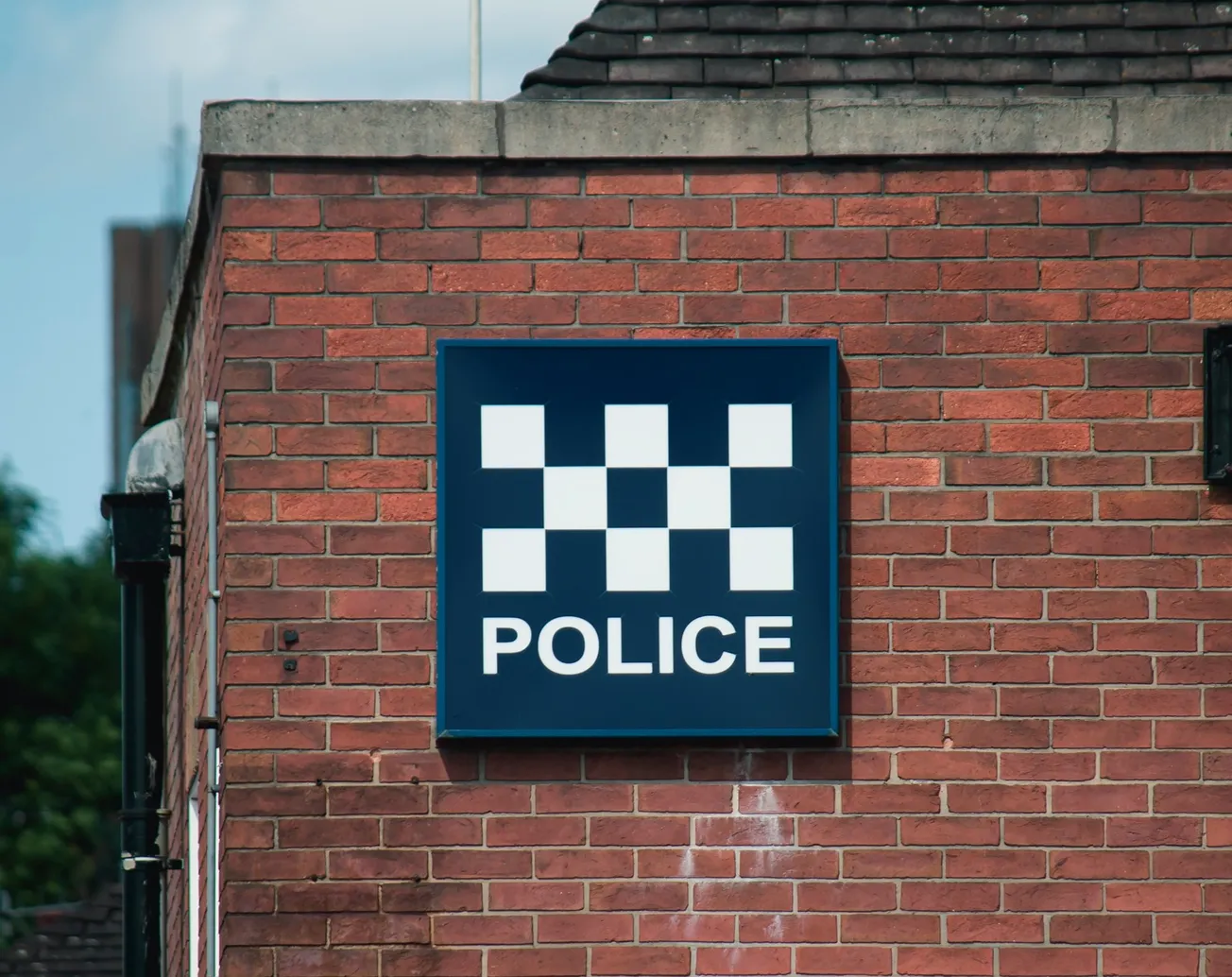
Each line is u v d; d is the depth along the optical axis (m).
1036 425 28.27
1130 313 28.47
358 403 28.06
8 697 153.88
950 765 27.70
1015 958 27.44
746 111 28.45
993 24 30.14
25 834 147.88
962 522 28.09
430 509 27.94
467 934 27.30
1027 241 28.53
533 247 28.36
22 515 161.88
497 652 27.47
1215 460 28.16
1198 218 28.62
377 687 27.62
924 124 28.50
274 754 27.45
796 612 27.62
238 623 27.66
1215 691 27.89
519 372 27.89
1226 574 28.09
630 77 29.58
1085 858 27.59
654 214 28.44
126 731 33.31
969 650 27.89
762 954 27.38
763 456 27.84
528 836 27.45
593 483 27.75
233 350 28.09
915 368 28.31
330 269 28.27
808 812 27.59
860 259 28.44
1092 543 28.09
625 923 27.38
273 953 27.14
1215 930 27.53
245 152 28.23
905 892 27.50
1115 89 29.94
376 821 27.42
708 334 28.27
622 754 27.64
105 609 160.25
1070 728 27.80
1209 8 30.41
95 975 81.00
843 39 29.94
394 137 28.38
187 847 38.44
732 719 27.45
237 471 27.89
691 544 27.70
